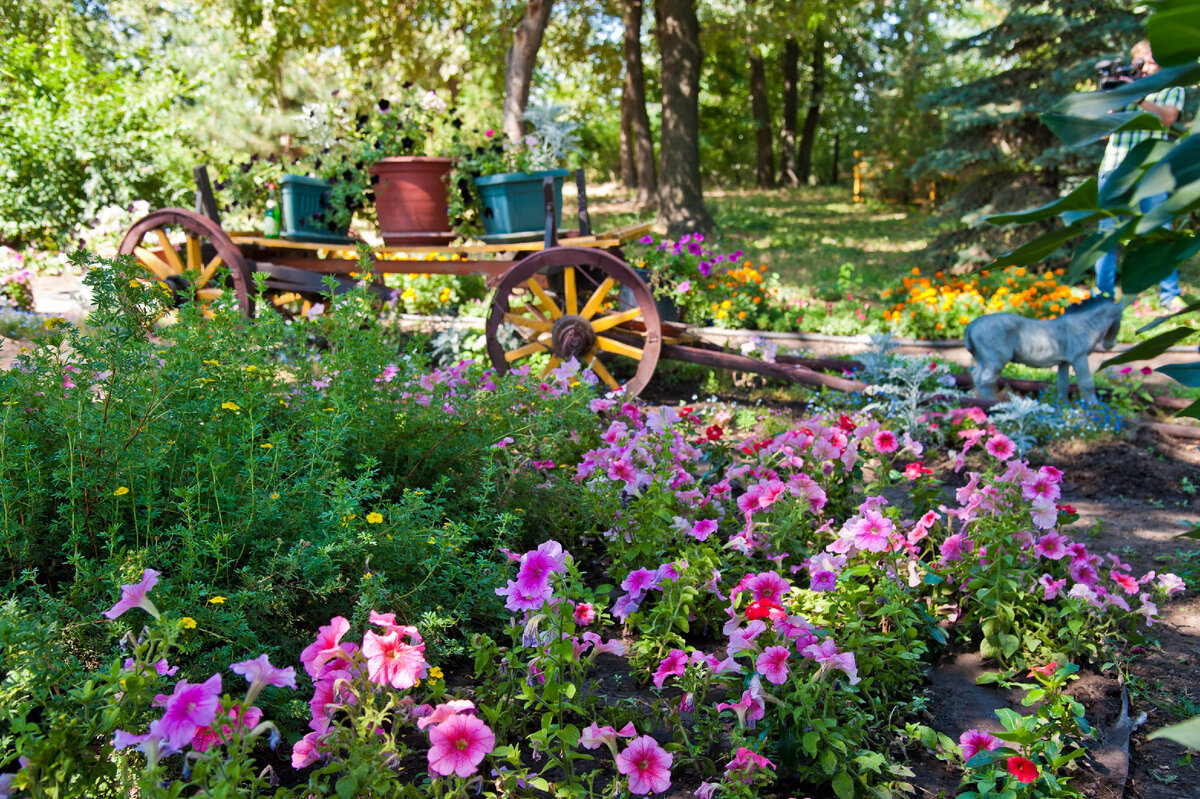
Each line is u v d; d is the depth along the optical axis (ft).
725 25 54.60
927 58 73.82
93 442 7.82
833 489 11.57
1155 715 8.39
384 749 5.99
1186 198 2.52
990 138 37.68
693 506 10.94
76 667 6.10
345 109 21.75
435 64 45.44
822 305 31.07
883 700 8.17
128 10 62.03
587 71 72.43
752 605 7.36
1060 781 6.68
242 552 7.81
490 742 5.90
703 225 50.78
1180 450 17.85
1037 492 9.66
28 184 36.01
